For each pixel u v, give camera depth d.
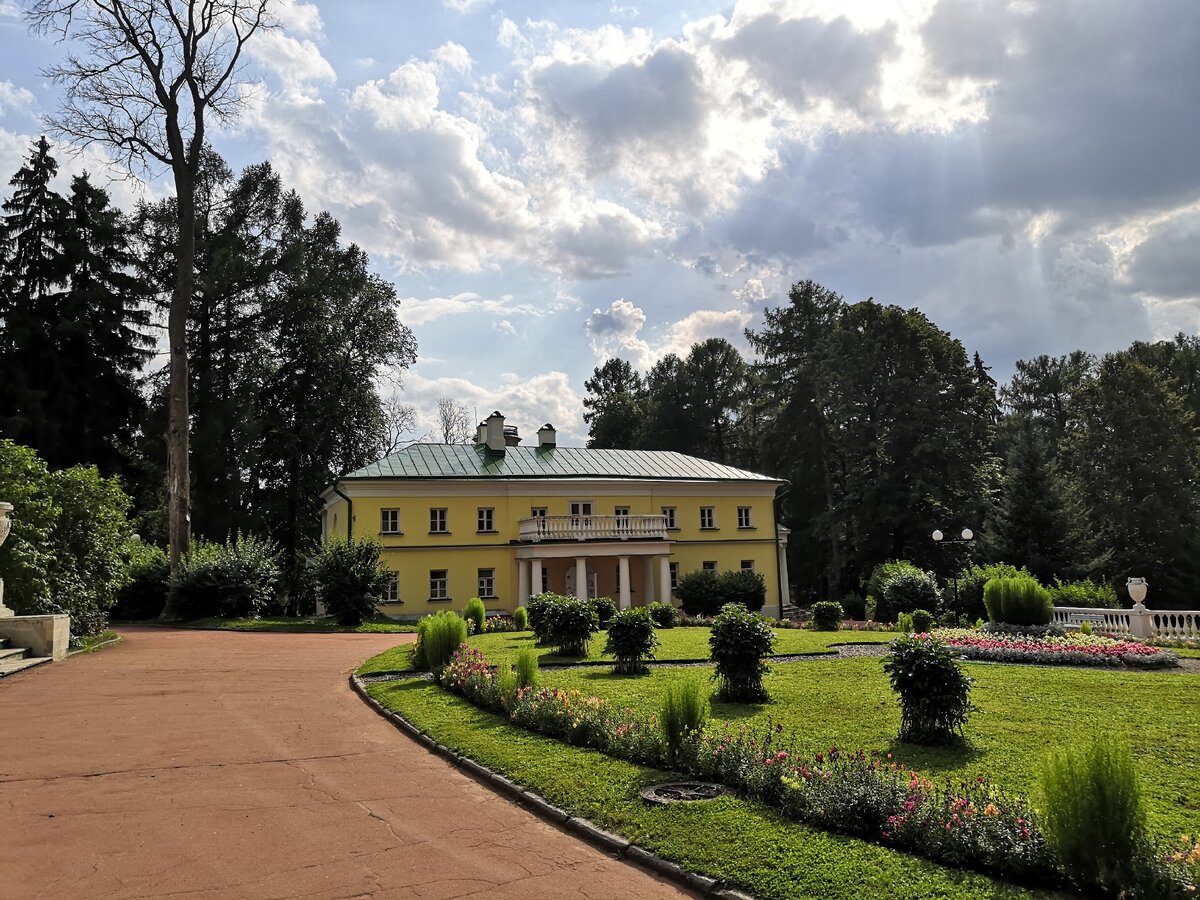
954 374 49.28
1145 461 47.38
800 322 58.97
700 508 43.56
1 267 41.75
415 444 41.81
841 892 5.37
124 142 31.56
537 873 6.11
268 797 7.75
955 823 5.95
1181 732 9.70
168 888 5.55
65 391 40.31
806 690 13.36
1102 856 5.04
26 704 11.85
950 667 9.49
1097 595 25.95
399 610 36.31
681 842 6.42
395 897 5.56
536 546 36.38
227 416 43.25
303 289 45.44
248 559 30.98
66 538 19.97
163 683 14.22
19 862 5.89
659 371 78.31
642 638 15.98
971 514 46.62
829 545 56.78
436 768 9.20
